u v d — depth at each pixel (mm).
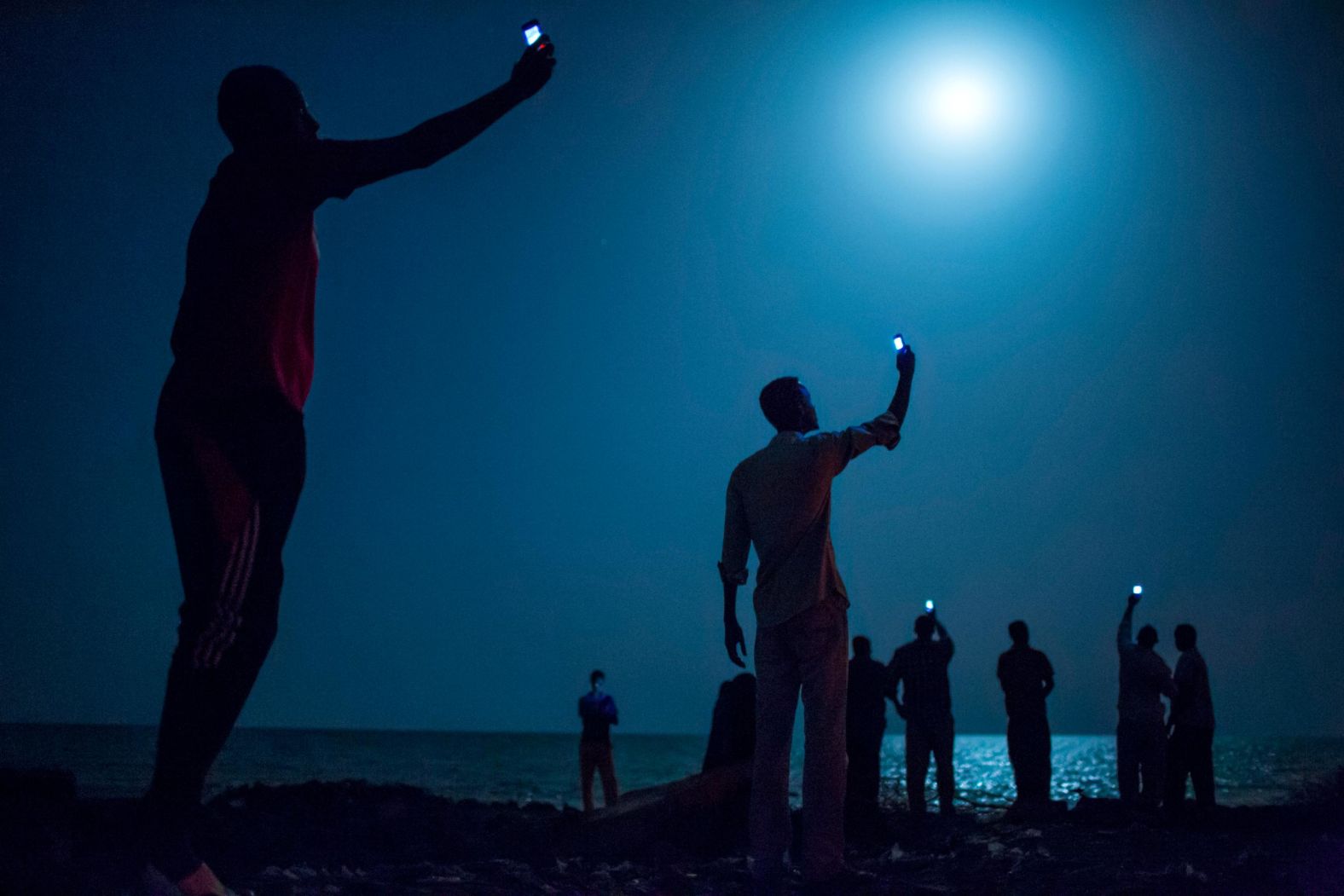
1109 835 5922
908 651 10945
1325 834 6082
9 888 2686
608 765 13062
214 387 2223
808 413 4305
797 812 6402
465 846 5867
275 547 2246
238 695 2203
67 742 40250
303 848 5316
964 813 10969
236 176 2336
